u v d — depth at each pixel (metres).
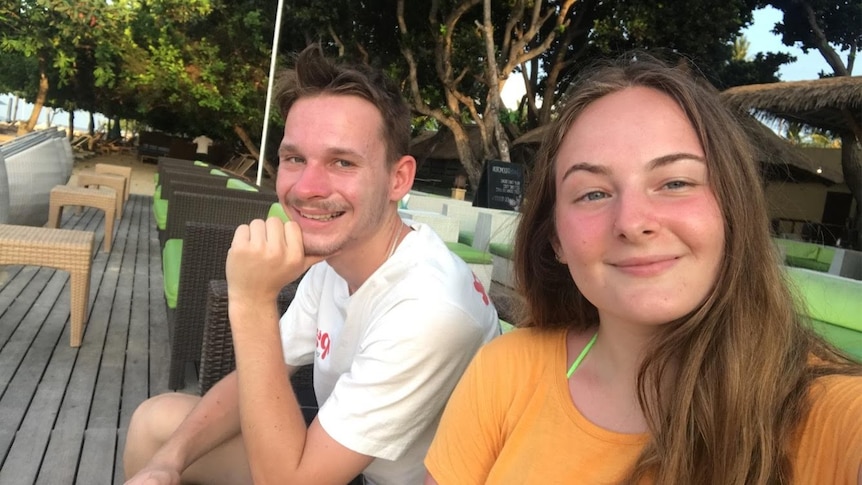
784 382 0.42
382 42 7.75
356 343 0.74
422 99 7.75
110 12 8.41
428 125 13.45
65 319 2.20
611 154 0.46
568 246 0.49
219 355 1.25
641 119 0.46
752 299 0.44
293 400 0.66
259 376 0.64
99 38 8.45
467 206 3.75
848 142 5.12
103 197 3.53
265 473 0.63
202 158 12.38
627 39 6.70
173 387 1.63
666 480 0.43
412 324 0.65
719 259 0.45
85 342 1.98
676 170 0.44
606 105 0.49
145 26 8.53
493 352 0.57
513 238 0.63
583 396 0.51
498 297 1.95
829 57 7.14
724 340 0.44
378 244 0.74
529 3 6.51
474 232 3.34
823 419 0.40
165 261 2.06
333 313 0.82
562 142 0.52
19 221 3.17
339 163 0.70
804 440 0.40
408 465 0.71
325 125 0.69
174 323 1.63
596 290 0.47
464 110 8.16
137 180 9.92
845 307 1.53
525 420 0.52
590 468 0.47
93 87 10.66
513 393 0.54
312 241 0.70
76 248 1.87
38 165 3.36
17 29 8.80
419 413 0.66
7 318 2.14
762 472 0.40
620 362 0.49
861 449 0.36
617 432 0.47
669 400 0.45
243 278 0.65
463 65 6.91
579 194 0.48
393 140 0.73
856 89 3.67
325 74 0.71
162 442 0.85
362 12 7.35
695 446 0.43
